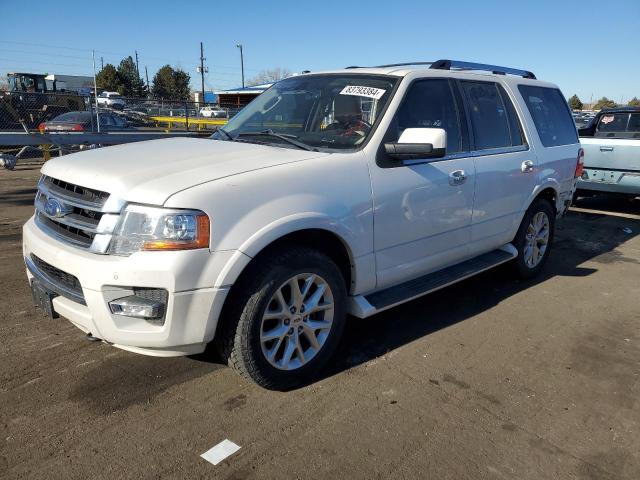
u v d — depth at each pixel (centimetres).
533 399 321
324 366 351
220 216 273
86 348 361
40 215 334
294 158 323
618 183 855
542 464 264
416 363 360
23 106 1236
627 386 341
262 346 299
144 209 268
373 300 361
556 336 412
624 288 530
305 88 418
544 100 542
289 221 293
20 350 355
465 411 305
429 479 250
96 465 250
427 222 384
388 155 346
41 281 307
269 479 246
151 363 345
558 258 633
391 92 375
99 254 272
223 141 381
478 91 451
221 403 304
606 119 929
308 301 319
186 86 7781
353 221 329
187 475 247
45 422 280
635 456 273
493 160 442
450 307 465
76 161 325
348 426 287
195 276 268
